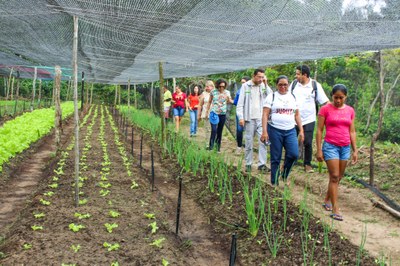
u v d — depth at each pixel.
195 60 8.63
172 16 4.62
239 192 6.08
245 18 4.46
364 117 20.00
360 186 6.79
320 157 5.27
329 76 19.89
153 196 6.27
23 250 3.86
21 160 9.23
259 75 7.39
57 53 9.90
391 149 9.05
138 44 7.01
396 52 19.91
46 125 13.69
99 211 5.22
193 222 5.45
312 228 4.45
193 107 13.29
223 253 4.47
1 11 5.58
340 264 3.72
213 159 7.53
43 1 4.84
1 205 6.04
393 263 3.90
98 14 5.01
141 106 33.66
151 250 4.12
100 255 3.88
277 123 6.32
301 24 4.49
